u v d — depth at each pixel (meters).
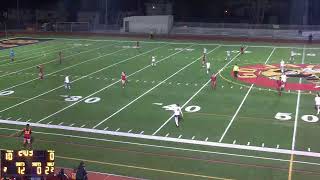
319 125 24.06
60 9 85.31
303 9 76.38
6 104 28.22
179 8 84.88
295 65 41.03
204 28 70.00
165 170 18.52
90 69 39.53
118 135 22.72
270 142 21.56
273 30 66.81
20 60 44.28
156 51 50.47
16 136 22.69
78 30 72.56
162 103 28.47
